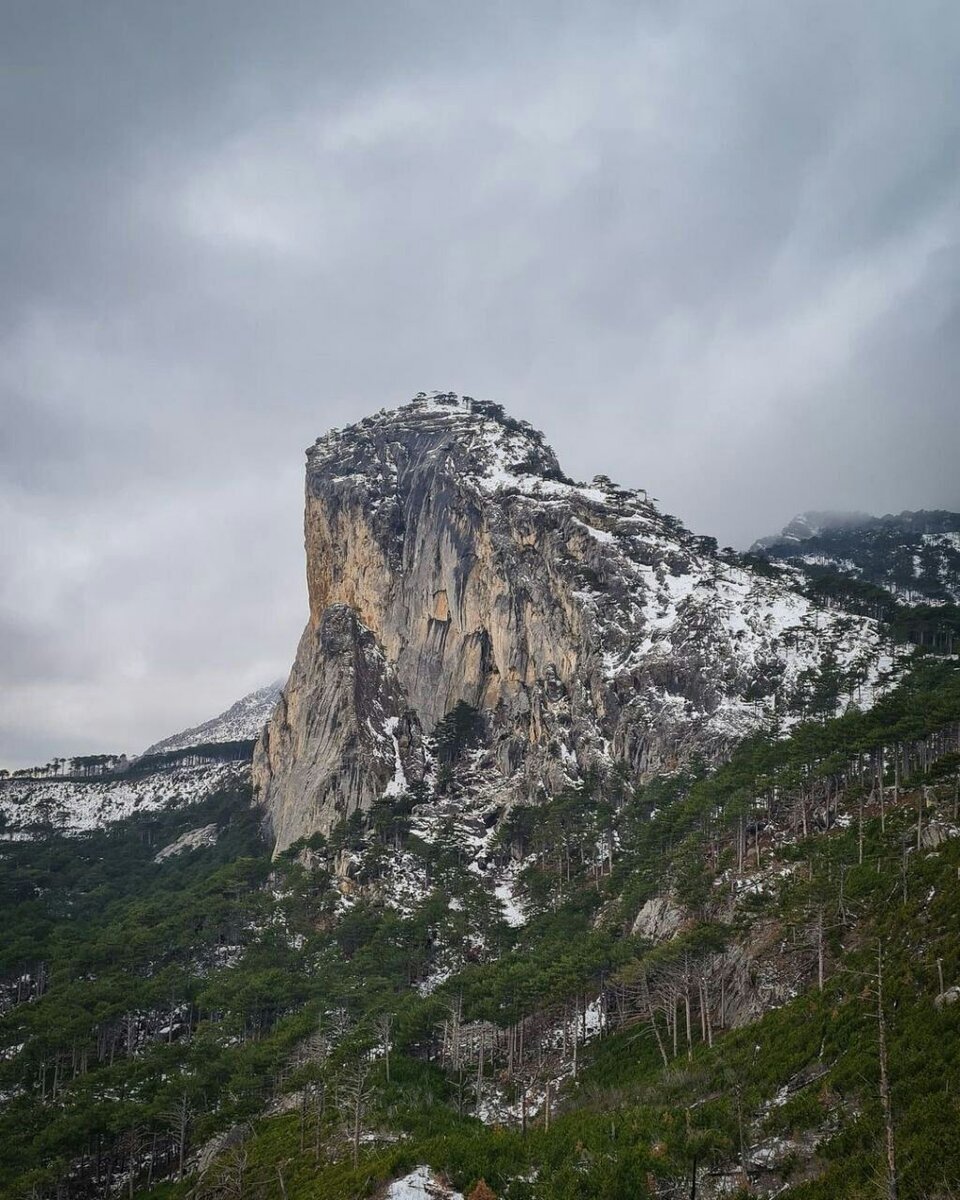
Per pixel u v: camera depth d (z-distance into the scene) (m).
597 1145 67.00
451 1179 66.25
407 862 161.00
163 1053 106.94
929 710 111.62
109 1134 93.62
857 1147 55.91
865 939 79.81
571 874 146.00
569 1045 98.00
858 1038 66.56
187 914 149.75
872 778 123.69
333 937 136.75
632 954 96.06
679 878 104.62
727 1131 62.50
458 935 126.06
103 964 141.50
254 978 119.06
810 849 103.31
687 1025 86.94
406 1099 86.38
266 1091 99.31
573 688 185.88
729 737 152.25
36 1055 108.81
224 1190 79.56
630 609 190.88
